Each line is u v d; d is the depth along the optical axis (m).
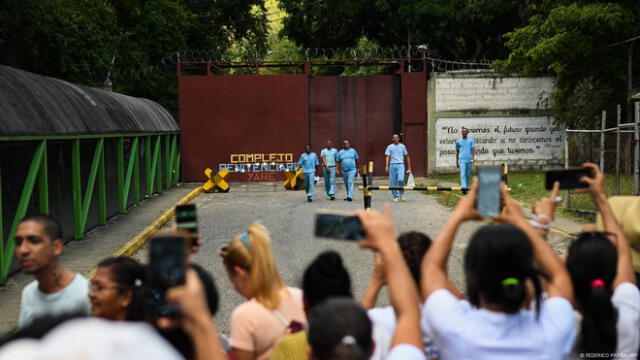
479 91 26.23
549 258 2.69
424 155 26.52
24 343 1.08
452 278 8.95
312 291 3.24
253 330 3.56
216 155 26.41
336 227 2.40
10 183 10.02
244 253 3.66
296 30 40.06
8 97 9.65
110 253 11.48
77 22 20.72
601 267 2.96
